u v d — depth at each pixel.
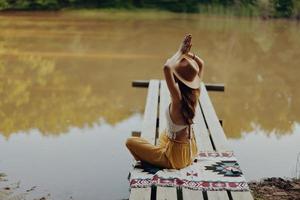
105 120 9.89
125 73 14.27
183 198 4.42
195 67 4.93
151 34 22.84
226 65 16.38
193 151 5.23
